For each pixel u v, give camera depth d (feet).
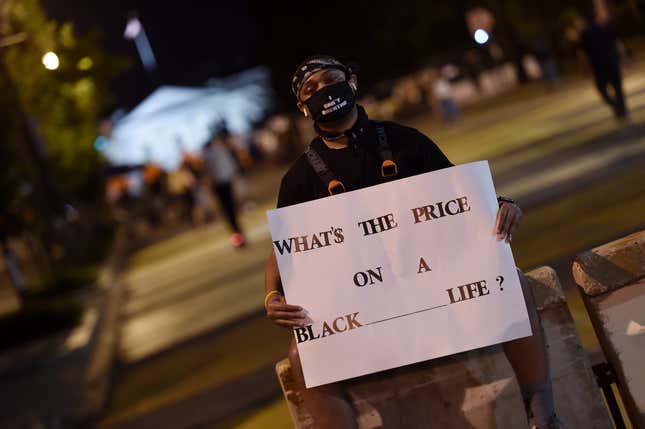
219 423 22.86
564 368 12.60
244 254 58.44
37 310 43.11
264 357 28.66
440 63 168.66
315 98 11.30
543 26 118.93
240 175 93.50
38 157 66.69
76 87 77.41
